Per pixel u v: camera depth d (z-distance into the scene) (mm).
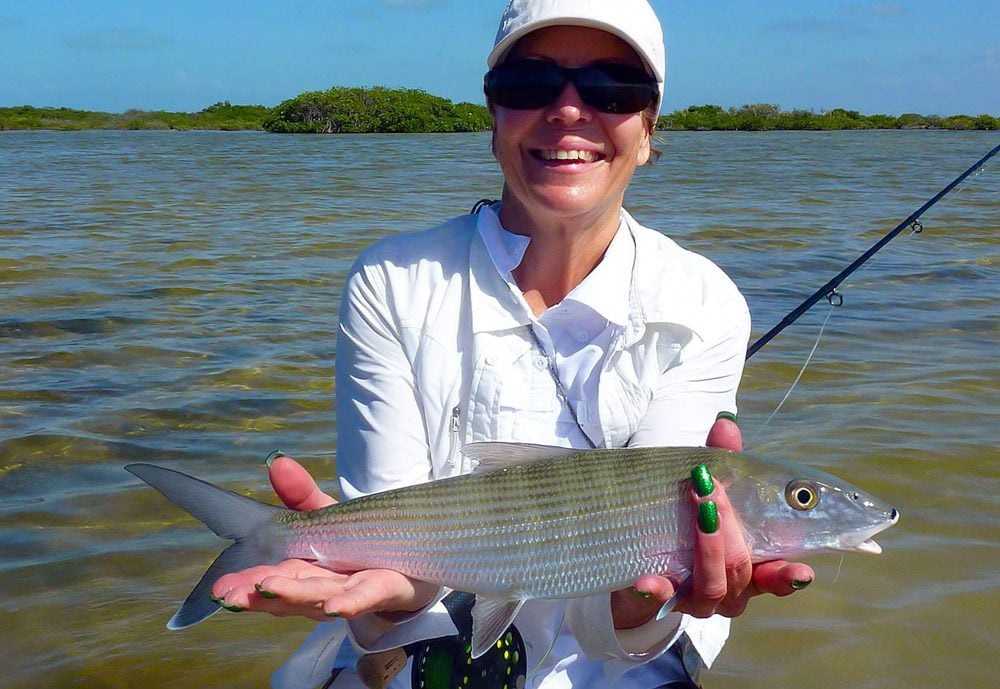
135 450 1726
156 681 1104
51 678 1111
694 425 892
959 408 1888
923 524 1417
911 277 3176
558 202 846
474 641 780
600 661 875
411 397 896
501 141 868
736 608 787
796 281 3146
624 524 772
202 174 8008
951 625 1185
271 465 807
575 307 867
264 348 2350
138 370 2172
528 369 880
